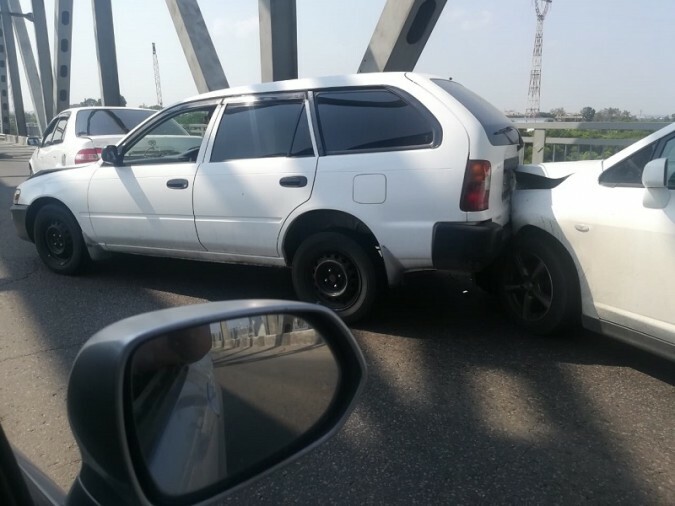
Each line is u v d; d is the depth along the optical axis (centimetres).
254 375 157
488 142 411
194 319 139
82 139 948
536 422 324
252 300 165
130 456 118
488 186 408
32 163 1112
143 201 532
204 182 495
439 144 412
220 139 497
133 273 627
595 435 310
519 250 445
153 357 129
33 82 3309
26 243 788
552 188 432
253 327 157
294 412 166
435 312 500
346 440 309
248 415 154
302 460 292
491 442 305
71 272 614
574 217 399
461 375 382
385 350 423
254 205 473
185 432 136
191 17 1186
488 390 361
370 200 428
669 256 343
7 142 3909
